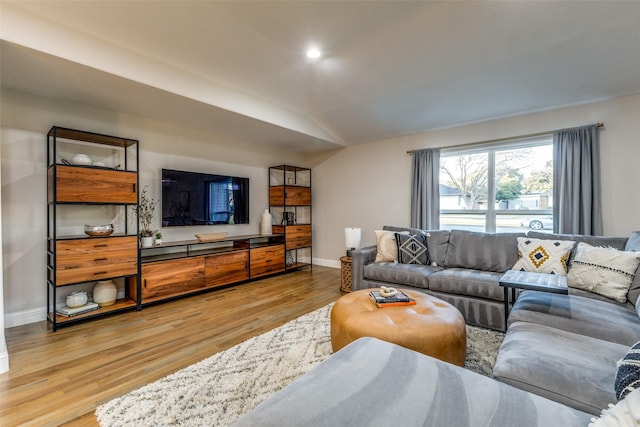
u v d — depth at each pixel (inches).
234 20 83.6
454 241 129.6
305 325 104.6
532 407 36.5
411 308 79.7
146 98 113.6
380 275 128.0
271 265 180.7
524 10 79.8
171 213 148.8
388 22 85.0
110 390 69.1
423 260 133.8
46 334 98.9
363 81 121.1
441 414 35.0
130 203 119.6
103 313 112.7
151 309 123.0
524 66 105.3
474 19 83.7
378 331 67.8
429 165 162.1
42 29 80.3
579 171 121.0
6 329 103.1
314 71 113.3
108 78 96.6
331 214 211.9
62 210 117.8
